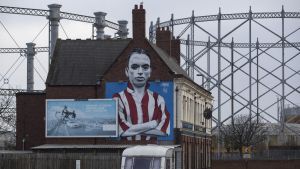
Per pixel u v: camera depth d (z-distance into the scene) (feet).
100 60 223.30
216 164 297.12
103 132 211.82
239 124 411.34
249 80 349.41
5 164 192.85
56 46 226.79
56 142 213.25
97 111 212.43
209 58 357.61
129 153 134.62
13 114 363.56
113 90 213.46
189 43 352.08
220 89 342.85
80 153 194.49
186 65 341.62
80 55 224.12
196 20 349.20
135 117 211.61
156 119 211.20
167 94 211.61
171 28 345.92
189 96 232.53
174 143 209.77
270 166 297.94
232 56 350.64
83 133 212.23
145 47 213.25
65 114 213.05
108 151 206.49
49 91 214.90
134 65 213.05
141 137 211.20
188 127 228.43
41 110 232.94
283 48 351.46
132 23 214.07
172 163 144.05
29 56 326.44
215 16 346.13
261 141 431.84
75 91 214.90
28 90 312.91
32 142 232.12
